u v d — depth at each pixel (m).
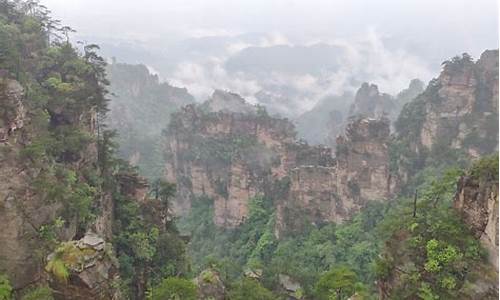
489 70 87.56
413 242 31.03
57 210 42.12
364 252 66.00
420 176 80.31
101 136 67.25
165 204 60.59
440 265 28.95
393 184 79.50
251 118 108.75
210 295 46.16
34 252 39.19
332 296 43.75
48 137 45.81
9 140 40.44
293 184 85.44
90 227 46.03
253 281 49.78
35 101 46.06
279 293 55.50
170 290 40.34
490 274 27.78
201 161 111.31
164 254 55.31
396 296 29.84
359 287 44.19
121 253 52.97
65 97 50.53
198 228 105.50
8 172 39.66
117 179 59.34
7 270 38.22
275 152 104.62
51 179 42.88
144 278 52.09
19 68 47.25
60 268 33.12
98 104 57.81
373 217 74.56
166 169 122.75
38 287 36.56
